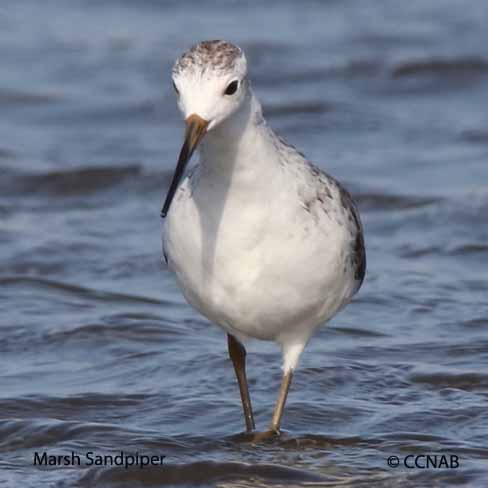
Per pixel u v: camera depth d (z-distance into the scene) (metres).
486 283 15.91
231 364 13.45
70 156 22.02
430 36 29.41
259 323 11.30
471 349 13.83
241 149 10.41
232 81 10.09
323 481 10.67
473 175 20.42
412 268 16.44
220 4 32.41
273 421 11.73
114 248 17.48
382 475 10.77
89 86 26.52
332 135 23.22
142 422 12.16
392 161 21.42
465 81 26.45
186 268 11.09
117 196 20.05
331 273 11.12
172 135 23.55
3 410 12.41
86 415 12.34
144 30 30.41
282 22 30.81
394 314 14.96
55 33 30.16
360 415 12.20
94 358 13.81
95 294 15.78
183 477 10.81
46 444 11.64
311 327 11.54
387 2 32.44
